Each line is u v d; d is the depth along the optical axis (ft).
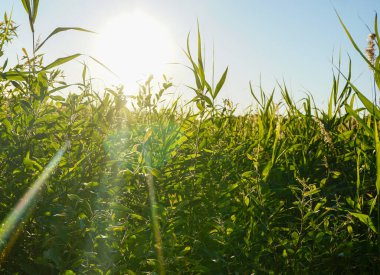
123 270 6.31
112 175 8.22
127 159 8.87
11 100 9.16
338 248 7.06
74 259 6.15
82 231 6.44
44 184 7.04
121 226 6.56
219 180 9.75
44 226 6.79
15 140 7.76
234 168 10.21
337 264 7.11
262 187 9.00
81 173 7.73
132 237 6.75
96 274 6.23
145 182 8.34
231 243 7.54
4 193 6.99
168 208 7.30
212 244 7.72
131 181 8.52
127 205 8.07
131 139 9.70
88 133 8.46
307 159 10.85
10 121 8.23
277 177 10.21
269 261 7.45
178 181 9.33
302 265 7.05
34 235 6.82
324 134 11.32
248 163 10.95
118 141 9.34
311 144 11.59
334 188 9.71
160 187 8.89
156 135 10.87
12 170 7.49
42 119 7.96
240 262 7.16
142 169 8.43
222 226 7.36
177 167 9.98
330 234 7.34
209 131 11.51
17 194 6.98
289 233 7.75
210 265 7.25
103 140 8.50
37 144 8.31
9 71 8.17
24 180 7.23
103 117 8.70
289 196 9.63
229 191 8.85
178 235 7.66
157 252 6.68
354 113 8.70
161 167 9.75
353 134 11.51
